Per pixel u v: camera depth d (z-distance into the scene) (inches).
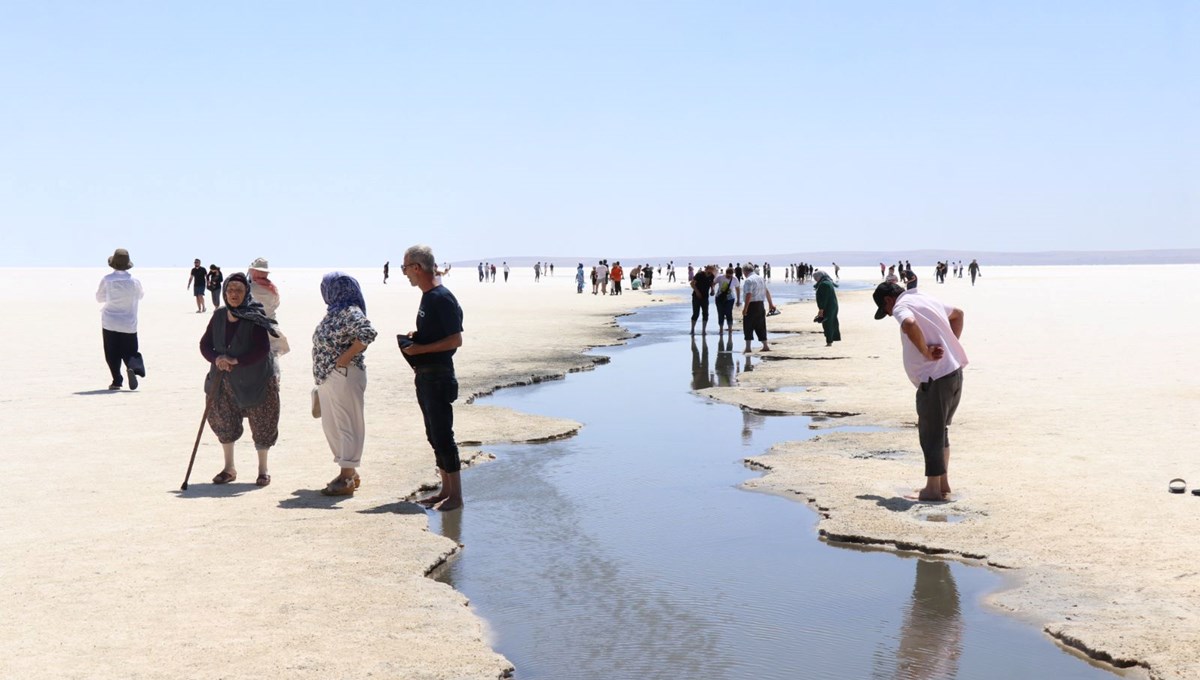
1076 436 440.5
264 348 356.8
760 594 245.1
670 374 738.2
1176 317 1264.8
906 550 282.5
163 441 445.4
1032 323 1182.3
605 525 311.4
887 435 452.8
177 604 230.2
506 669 195.9
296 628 215.8
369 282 4008.4
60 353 852.6
